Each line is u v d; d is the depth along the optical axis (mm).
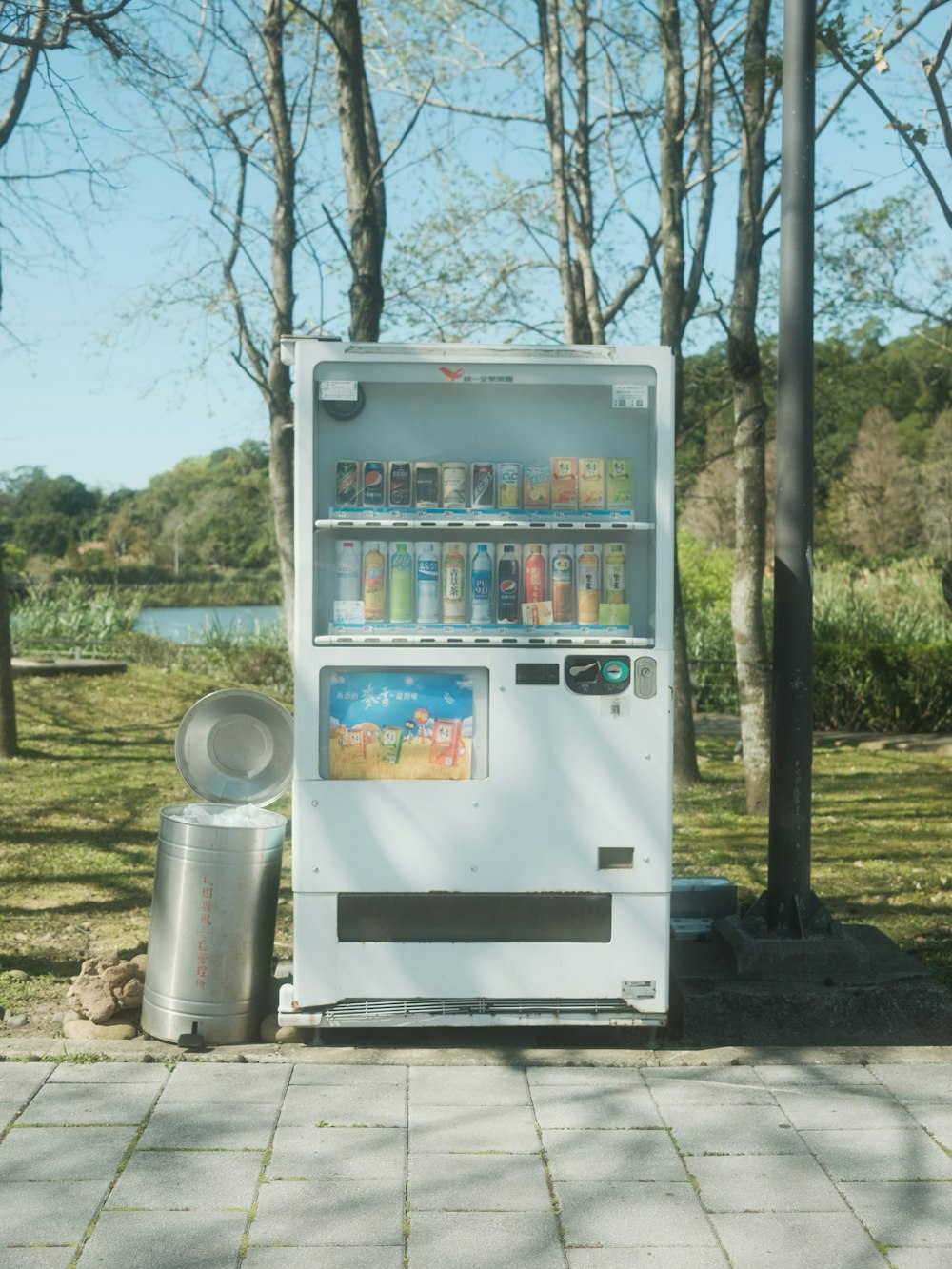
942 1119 4086
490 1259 3186
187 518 45500
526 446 4949
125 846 8438
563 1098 4246
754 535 9875
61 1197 3480
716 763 13086
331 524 4641
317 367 4660
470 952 4672
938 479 40062
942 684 15984
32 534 52125
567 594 4832
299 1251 3217
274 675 18312
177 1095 4211
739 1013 4910
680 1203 3498
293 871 4637
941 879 7707
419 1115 4086
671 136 10555
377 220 9438
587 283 11477
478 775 4762
